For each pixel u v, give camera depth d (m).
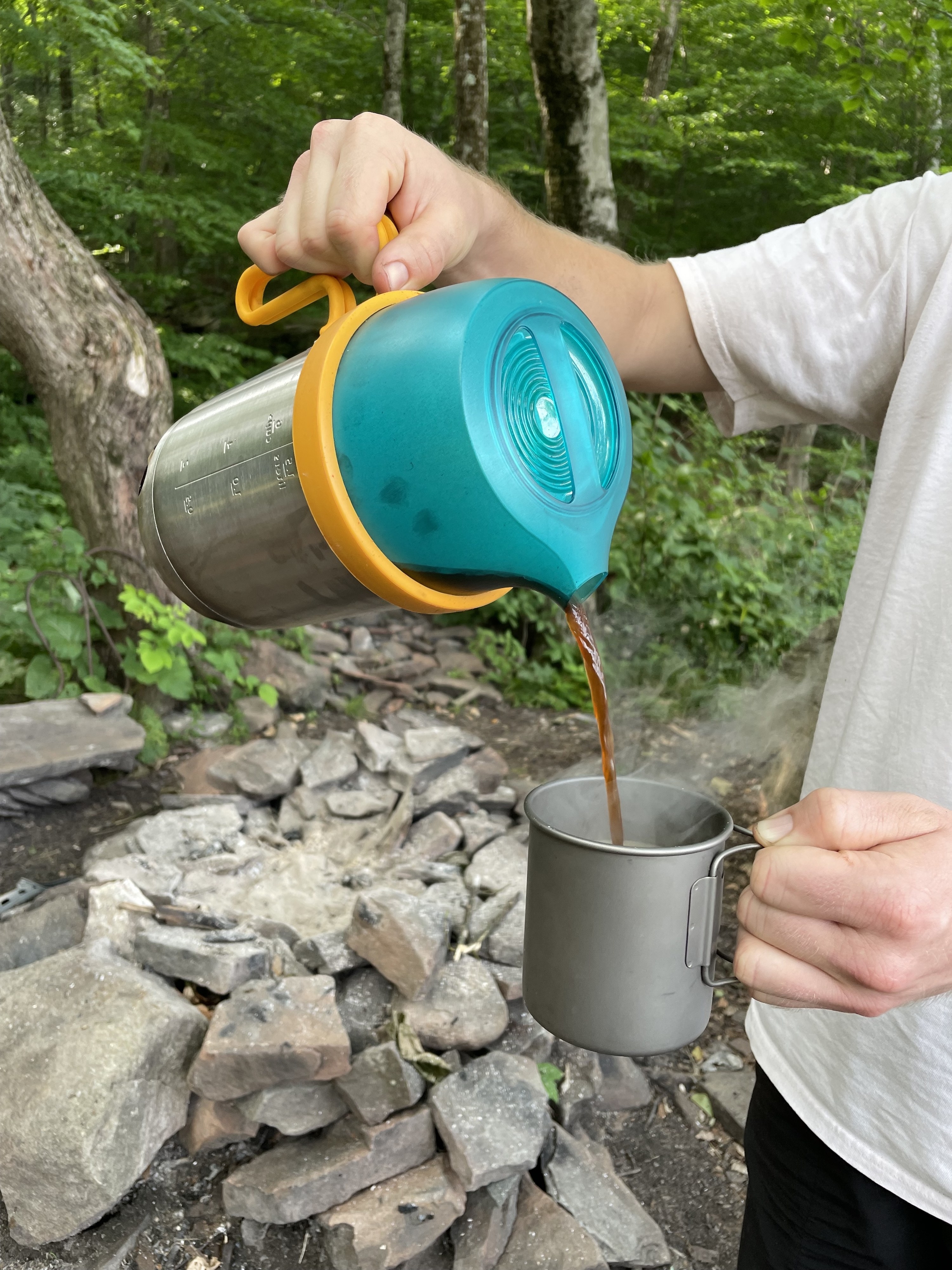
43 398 3.79
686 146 11.80
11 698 3.80
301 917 2.73
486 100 7.54
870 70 5.71
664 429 5.98
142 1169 2.00
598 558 0.78
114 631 4.04
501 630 6.06
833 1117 1.03
